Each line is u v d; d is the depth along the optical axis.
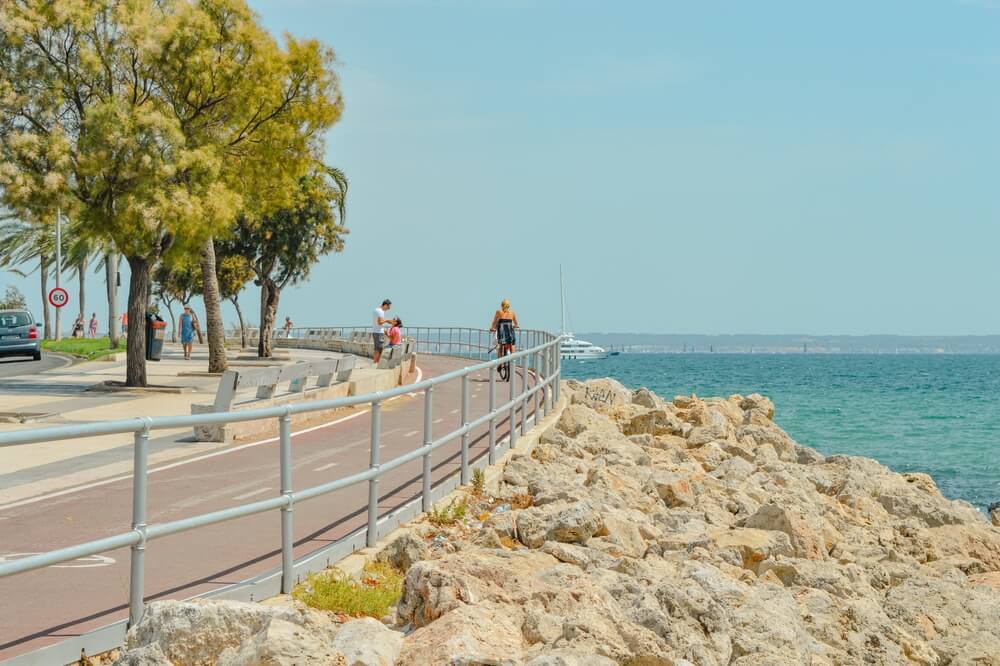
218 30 39.78
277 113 42.84
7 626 8.89
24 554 9.20
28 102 36.66
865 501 24.06
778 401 118.88
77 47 37.22
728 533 16.47
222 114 40.47
